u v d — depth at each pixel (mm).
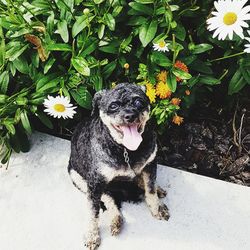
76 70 800
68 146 870
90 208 713
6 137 842
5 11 789
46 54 770
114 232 747
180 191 798
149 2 742
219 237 743
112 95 639
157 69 765
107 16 753
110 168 668
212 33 800
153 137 682
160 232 753
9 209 795
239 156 868
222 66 868
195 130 898
